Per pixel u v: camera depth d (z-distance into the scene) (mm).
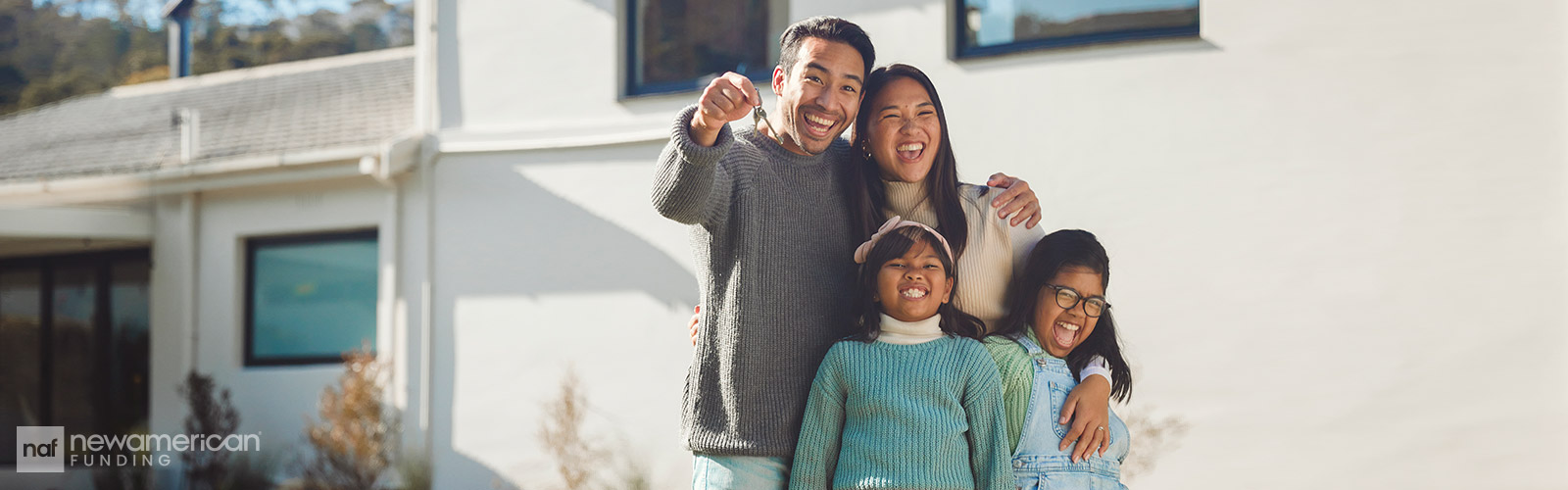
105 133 11328
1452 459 5988
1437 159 6066
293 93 11047
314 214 8992
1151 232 6488
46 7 17875
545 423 7906
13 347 10734
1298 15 6289
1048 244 3154
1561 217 5875
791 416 2820
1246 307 6309
